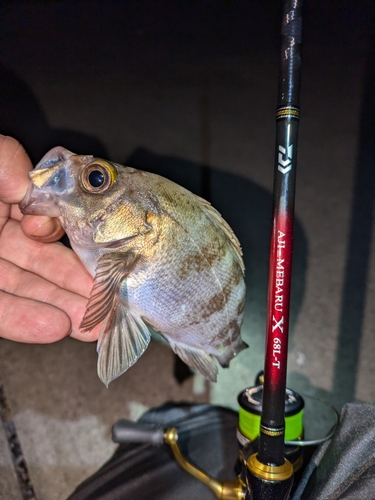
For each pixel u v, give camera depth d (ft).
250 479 0.51
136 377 1.08
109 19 1.14
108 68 1.16
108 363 0.58
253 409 0.71
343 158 1.07
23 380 1.04
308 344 1.05
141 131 1.18
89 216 0.59
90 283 0.80
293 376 1.05
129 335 0.61
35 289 0.78
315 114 1.09
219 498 0.71
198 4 1.12
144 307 0.61
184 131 1.17
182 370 1.09
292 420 0.70
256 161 1.14
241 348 0.72
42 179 0.61
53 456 1.00
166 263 0.59
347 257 1.05
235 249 0.68
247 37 1.12
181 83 1.16
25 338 0.69
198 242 0.61
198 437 0.92
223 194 1.16
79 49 1.15
